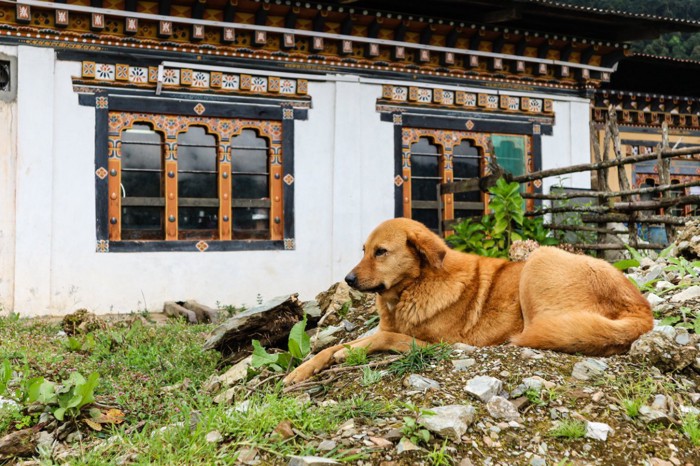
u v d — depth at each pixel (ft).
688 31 47.65
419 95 44.42
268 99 40.65
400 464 10.21
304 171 41.39
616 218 31.89
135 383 18.93
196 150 39.40
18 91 34.83
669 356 12.87
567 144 48.78
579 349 13.46
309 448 10.59
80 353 23.84
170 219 38.19
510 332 14.61
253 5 39.09
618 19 45.03
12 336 26.89
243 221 40.45
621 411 11.55
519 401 11.87
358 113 42.57
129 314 34.96
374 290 14.64
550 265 14.14
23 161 34.81
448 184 41.88
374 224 43.04
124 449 11.94
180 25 38.24
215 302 38.88
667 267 19.29
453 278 14.80
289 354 16.26
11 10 34.71
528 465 10.34
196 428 11.73
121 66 37.14
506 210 33.55
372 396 12.65
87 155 36.32
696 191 56.90
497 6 41.55
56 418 14.71
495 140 46.80
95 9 35.76
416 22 42.63
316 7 39.78
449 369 13.28
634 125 55.11
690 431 10.98
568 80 48.85
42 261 34.94
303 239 41.19
